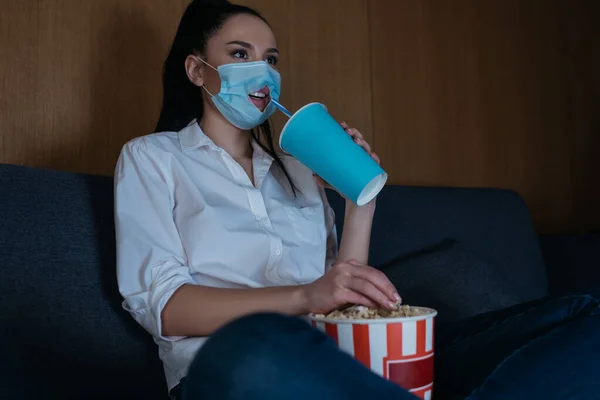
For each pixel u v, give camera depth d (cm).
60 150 165
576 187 283
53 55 165
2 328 110
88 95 170
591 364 88
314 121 113
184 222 129
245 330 69
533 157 271
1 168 122
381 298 97
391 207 194
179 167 132
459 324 113
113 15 175
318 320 92
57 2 167
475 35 258
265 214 135
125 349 126
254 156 145
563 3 287
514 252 213
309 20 215
